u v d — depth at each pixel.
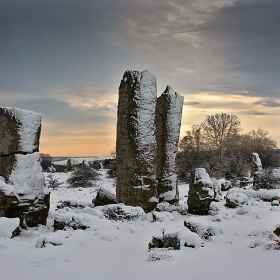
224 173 31.52
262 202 14.10
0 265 5.92
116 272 5.47
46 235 7.70
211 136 48.91
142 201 11.30
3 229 7.87
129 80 11.68
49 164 50.00
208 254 6.38
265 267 5.52
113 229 8.62
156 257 6.11
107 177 32.88
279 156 51.53
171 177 13.43
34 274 5.46
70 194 20.62
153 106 11.88
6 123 9.12
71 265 5.89
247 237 7.93
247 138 54.22
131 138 11.45
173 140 13.66
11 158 9.07
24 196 8.83
